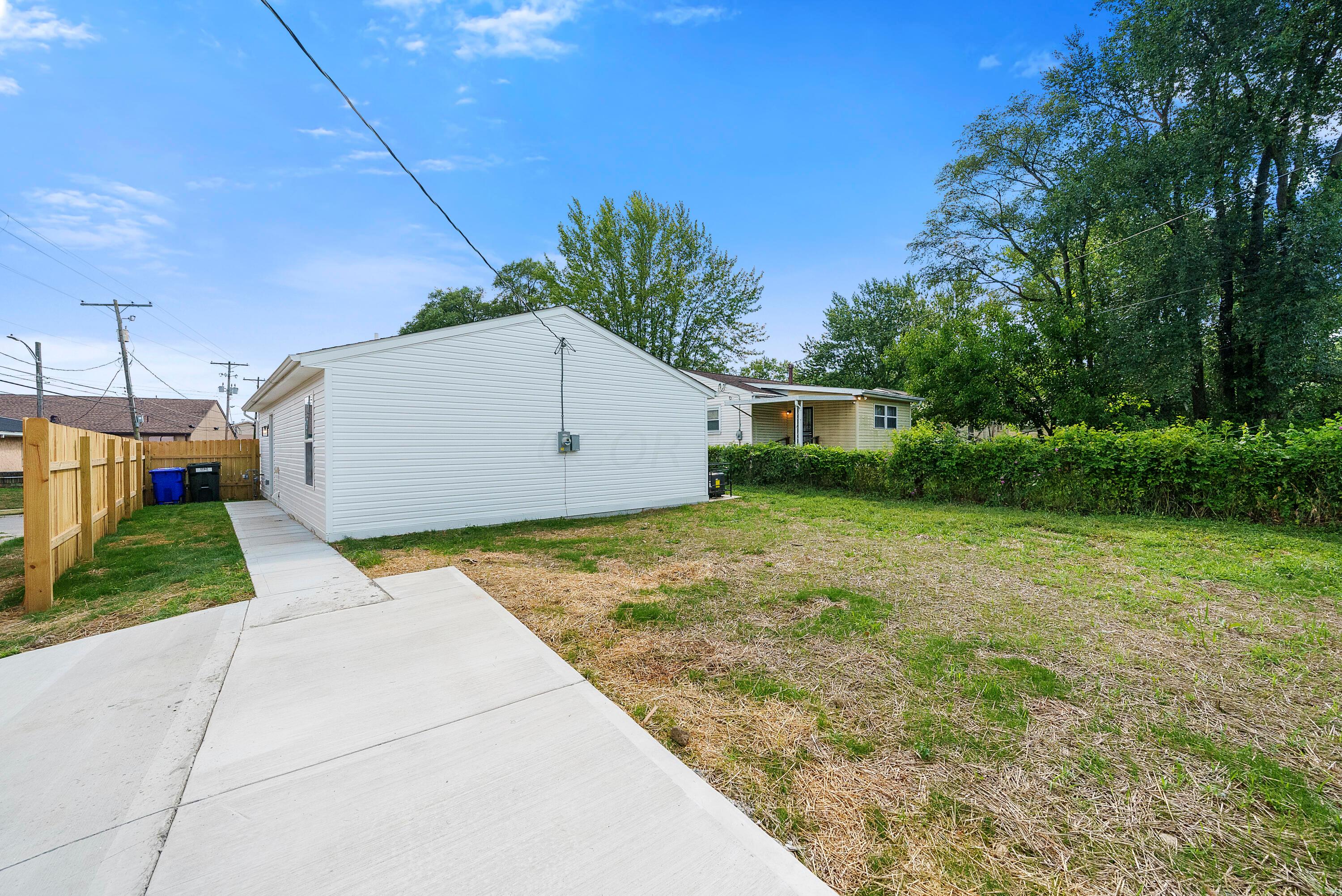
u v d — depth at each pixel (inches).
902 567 210.8
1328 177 475.8
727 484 504.1
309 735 92.5
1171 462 315.3
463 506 310.0
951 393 730.2
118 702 104.7
